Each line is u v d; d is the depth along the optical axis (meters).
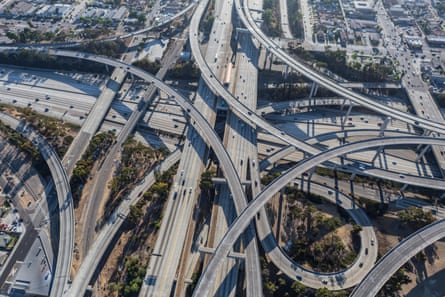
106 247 175.75
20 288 163.75
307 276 164.12
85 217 196.12
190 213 189.38
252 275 158.25
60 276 163.75
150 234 188.12
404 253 162.38
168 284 161.12
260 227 183.00
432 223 173.25
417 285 167.75
